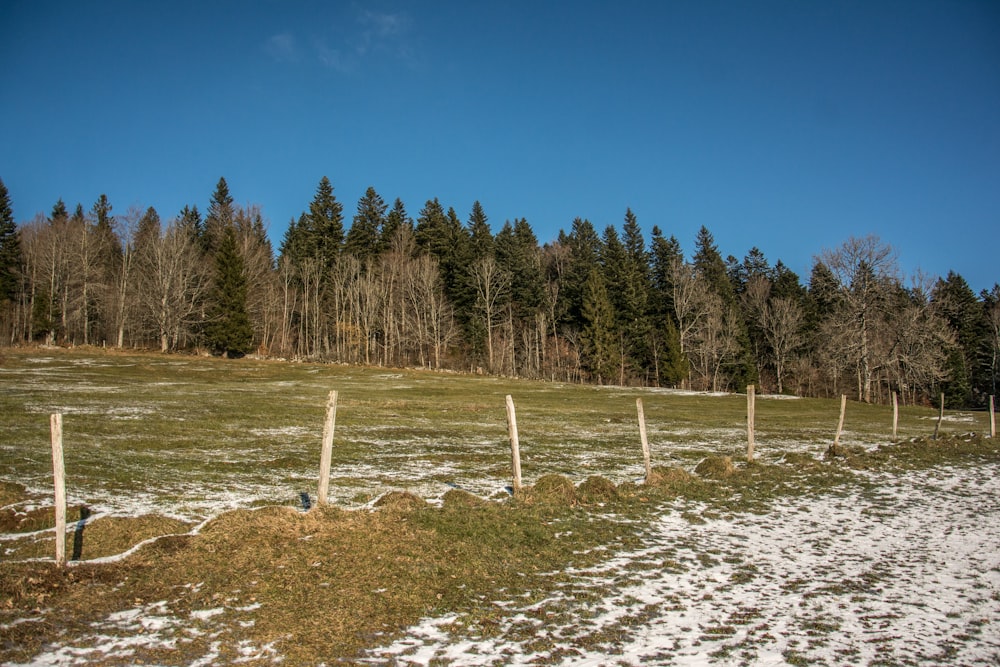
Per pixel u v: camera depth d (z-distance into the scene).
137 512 10.67
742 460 19.28
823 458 20.44
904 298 63.81
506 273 83.00
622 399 46.06
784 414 38.09
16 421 19.66
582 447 21.70
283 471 15.07
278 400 32.47
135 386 35.38
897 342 55.94
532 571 9.22
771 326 79.00
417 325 77.44
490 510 11.83
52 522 9.86
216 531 9.44
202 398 31.11
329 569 8.55
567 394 48.50
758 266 97.75
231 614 7.18
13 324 68.50
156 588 7.75
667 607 8.08
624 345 78.75
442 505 12.07
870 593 8.84
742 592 8.74
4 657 5.96
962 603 8.50
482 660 6.38
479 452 19.67
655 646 6.88
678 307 74.00
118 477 13.13
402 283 78.00
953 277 83.50
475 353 79.06
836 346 56.28
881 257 52.94
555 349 80.25
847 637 7.29
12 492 11.02
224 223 87.31
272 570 8.43
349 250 90.12
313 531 9.84
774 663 6.55
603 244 98.12
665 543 10.98
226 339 61.16
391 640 6.77
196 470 14.48
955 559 10.58
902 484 17.22
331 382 47.75
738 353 76.62
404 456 18.28
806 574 9.62
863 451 21.83
